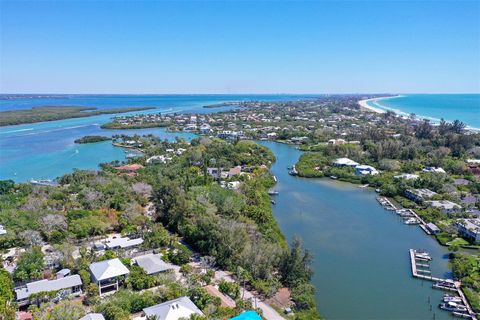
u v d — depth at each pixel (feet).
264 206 417.49
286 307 238.89
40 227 338.34
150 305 230.07
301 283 262.06
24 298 232.53
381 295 261.03
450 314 239.30
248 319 201.05
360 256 321.93
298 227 386.32
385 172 598.34
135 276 260.21
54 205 396.98
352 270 296.71
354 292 264.72
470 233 349.61
